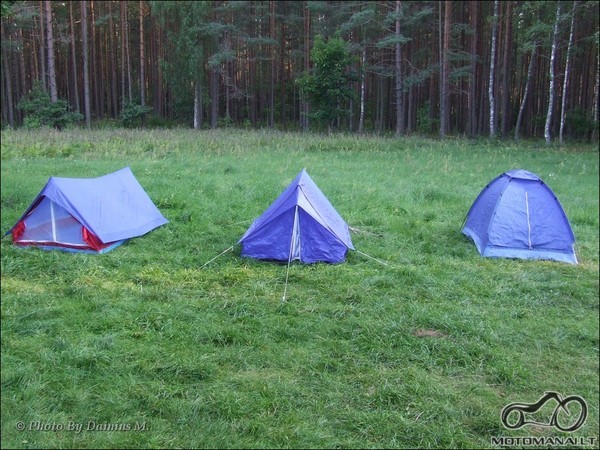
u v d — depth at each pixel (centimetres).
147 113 3612
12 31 3412
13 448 336
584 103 3167
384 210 984
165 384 409
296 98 3956
